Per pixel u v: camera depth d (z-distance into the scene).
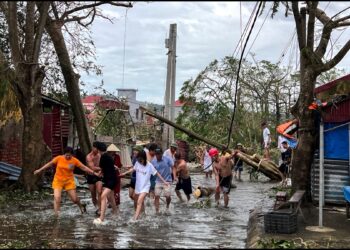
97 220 11.34
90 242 9.34
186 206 14.67
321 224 10.26
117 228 10.87
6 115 17.92
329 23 12.06
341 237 9.40
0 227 10.96
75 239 9.63
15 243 9.23
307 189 12.57
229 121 36.28
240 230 10.90
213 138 35.34
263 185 21.64
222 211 13.83
